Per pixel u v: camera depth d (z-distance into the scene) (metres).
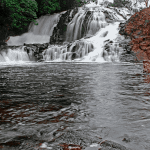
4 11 27.00
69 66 11.80
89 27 27.11
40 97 3.06
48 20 33.16
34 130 1.64
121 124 1.78
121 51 19.16
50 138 1.47
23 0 28.98
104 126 1.73
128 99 2.86
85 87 4.02
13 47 24.11
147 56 2.78
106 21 28.03
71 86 4.16
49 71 8.33
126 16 31.50
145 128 1.67
